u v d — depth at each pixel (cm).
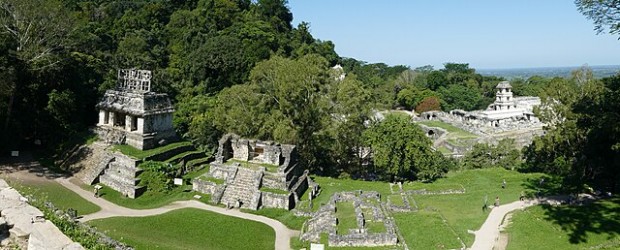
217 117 6194
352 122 6262
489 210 4256
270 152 4959
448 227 3622
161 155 5288
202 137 6794
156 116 5616
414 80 16938
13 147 5666
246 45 9325
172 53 9712
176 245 3344
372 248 3209
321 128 6306
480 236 3522
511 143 8044
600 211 3934
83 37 7481
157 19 10825
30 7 5800
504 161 7494
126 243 3197
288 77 5891
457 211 4272
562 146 6094
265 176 4653
